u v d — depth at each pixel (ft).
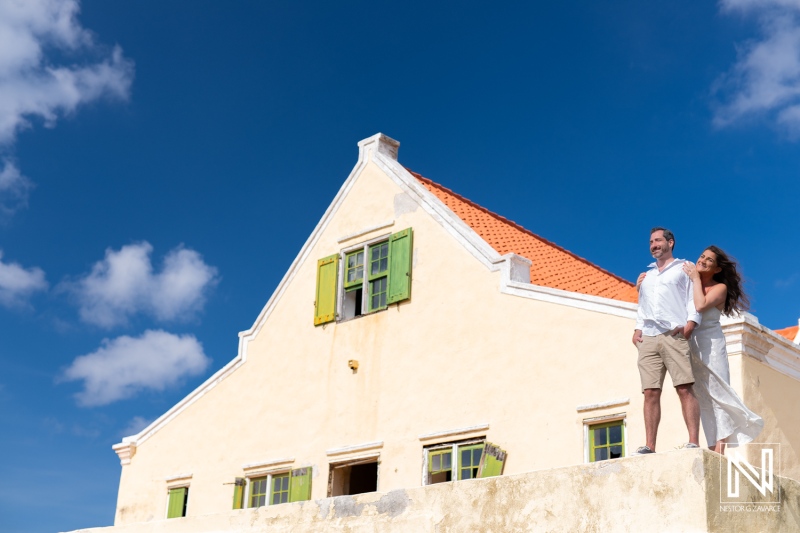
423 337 55.42
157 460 67.26
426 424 53.42
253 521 37.88
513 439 49.44
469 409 51.85
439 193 64.49
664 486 26.35
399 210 59.52
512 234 65.16
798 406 46.34
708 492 25.59
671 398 44.32
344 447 56.59
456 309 54.44
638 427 45.03
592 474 27.99
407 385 55.16
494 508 30.04
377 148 62.28
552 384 48.88
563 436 47.62
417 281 56.95
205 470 63.98
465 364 52.90
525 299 51.44
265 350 64.03
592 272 66.49
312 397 59.82
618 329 47.24
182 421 66.95
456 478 51.13
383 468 54.39
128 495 67.82
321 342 60.75
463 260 55.06
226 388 65.31
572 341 48.80
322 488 57.00
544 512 28.73
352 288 60.85
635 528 26.58
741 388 42.88
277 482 59.98
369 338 58.18
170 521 41.73
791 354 46.14
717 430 29.07
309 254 63.98
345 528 34.17
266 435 61.52
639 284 31.22
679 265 30.37
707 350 29.58
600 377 47.16
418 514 32.07
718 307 30.04
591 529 27.50
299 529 35.88
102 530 44.93
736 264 30.81
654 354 29.86
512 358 50.98
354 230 61.62
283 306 64.13
